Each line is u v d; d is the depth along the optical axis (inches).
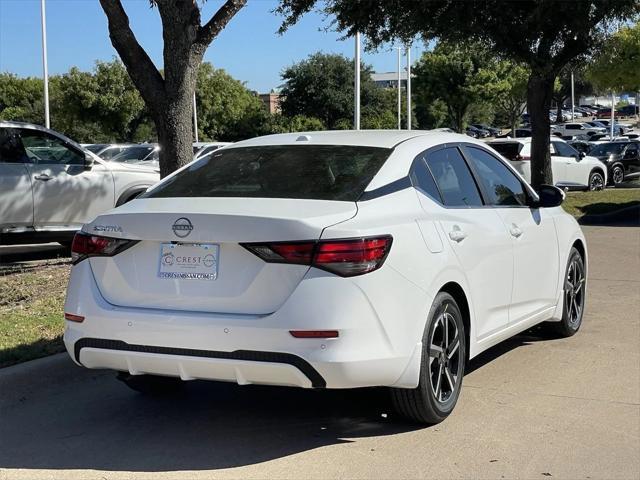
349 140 203.2
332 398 209.6
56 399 211.6
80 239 178.5
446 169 206.7
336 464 165.8
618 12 526.9
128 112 1871.3
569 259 265.1
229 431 186.9
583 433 182.2
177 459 170.4
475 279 198.1
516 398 206.7
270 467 164.9
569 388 215.0
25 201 393.4
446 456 169.0
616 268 403.9
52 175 404.2
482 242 202.5
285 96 1951.3
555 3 519.5
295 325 155.0
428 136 210.5
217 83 2092.8
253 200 172.9
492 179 228.8
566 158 850.8
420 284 172.6
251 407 203.9
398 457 168.7
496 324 212.8
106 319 168.7
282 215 160.6
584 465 164.2
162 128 333.1
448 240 187.2
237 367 159.5
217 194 182.5
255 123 2126.0
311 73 1878.7
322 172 185.6
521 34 558.9
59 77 1983.3
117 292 172.1
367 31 581.6
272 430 186.9
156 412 201.3
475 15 546.3
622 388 214.5
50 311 287.3
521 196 242.8
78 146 422.0
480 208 212.4
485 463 165.3
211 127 2111.2
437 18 546.3
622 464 164.7
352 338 157.2
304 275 157.2
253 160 199.5
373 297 160.1
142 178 439.8
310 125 1847.9
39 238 405.1
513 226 222.7
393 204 176.7
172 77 327.9
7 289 326.6
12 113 2341.3
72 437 184.4
